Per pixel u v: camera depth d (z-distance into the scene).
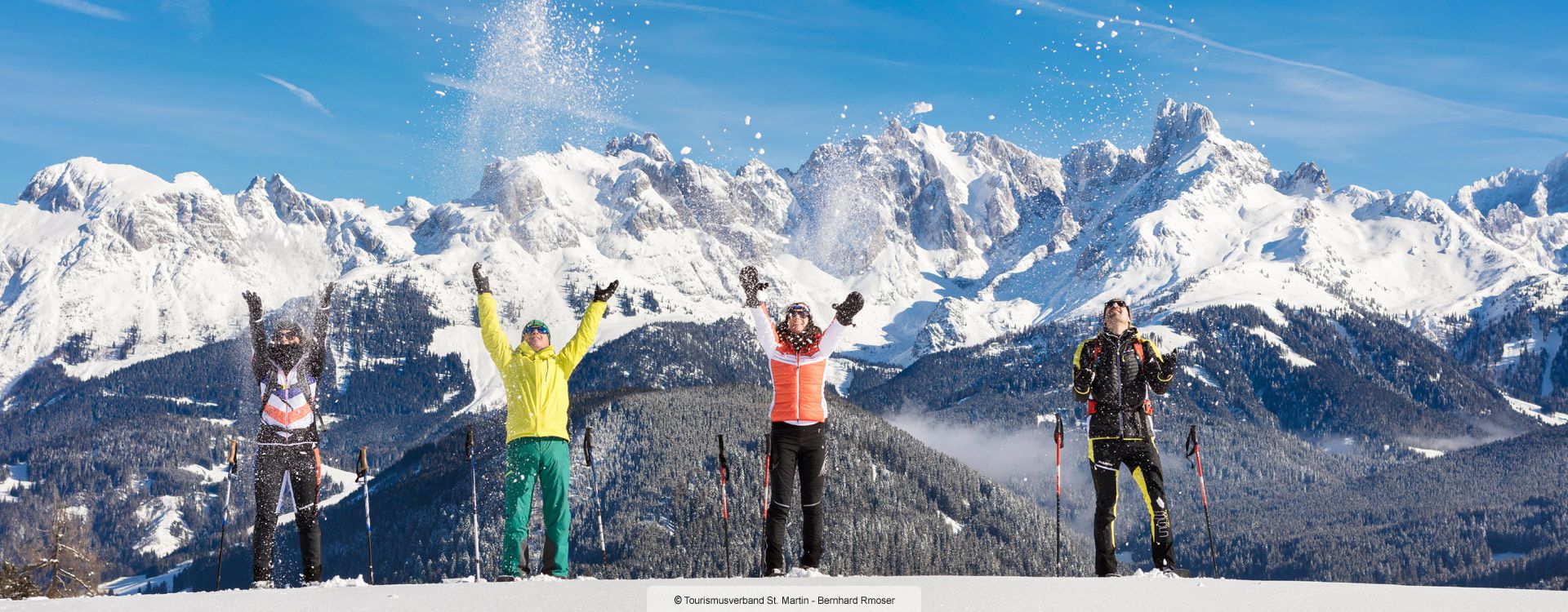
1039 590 5.89
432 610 5.48
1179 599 5.66
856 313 8.57
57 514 34.88
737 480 90.19
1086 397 8.54
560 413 8.84
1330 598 5.80
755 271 8.70
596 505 9.80
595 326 9.00
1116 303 8.59
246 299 8.95
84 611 5.62
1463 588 6.32
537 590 6.11
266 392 8.80
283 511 8.80
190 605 5.77
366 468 9.74
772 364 8.67
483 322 8.98
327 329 9.16
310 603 5.79
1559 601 5.77
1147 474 8.42
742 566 61.91
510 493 8.59
